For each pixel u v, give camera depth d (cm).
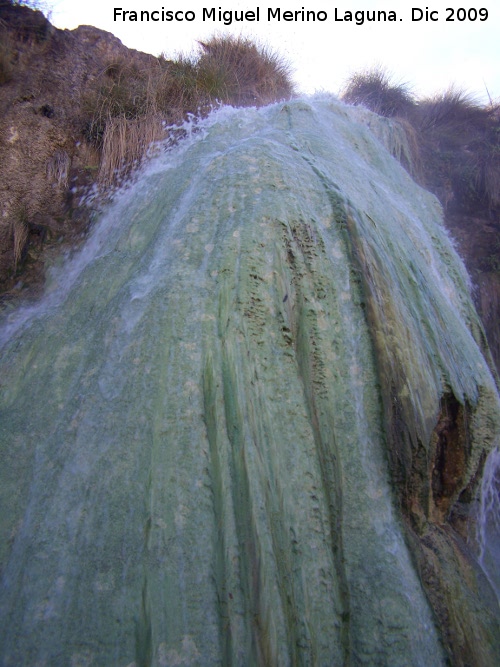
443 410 322
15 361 326
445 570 284
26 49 556
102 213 489
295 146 434
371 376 308
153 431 279
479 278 566
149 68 610
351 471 290
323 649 251
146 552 251
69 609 239
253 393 293
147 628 238
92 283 359
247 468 275
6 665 226
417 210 488
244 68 700
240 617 247
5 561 253
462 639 267
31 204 493
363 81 757
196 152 480
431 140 707
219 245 338
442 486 321
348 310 326
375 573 265
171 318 310
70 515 260
